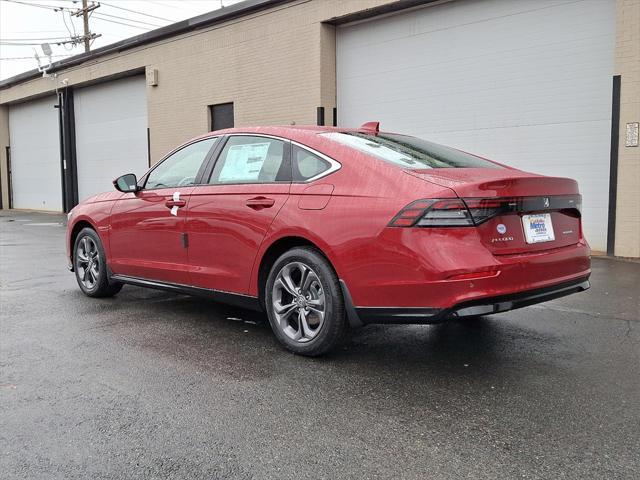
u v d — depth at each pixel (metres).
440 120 10.91
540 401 3.29
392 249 3.50
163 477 2.52
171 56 16.05
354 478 2.49
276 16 13.10
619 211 8.54
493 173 3.89
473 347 4.32
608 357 4.05
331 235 3.79
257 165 4.50
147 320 5.16
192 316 5.30
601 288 6.31
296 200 4.07
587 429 2.93
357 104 12.27
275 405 3.27
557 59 9.32
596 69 8.91
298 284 4.15
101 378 3.71
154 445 2.81
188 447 2.79
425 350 4.26
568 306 5.53
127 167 19.12
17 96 23.59
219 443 2.83
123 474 2.55
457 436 2.87
